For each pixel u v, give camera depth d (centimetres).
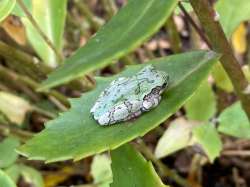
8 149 21
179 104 13
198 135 21
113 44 10
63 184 28
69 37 30
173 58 15
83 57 11
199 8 13
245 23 31
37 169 28
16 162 24
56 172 27
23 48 26
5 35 26
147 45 33
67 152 13
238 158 27
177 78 14
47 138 14
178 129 21
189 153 27
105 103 15
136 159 14
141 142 23
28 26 20
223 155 27
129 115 13
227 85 22
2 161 21
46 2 19
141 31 10
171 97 13
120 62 31
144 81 15
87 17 29
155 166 26
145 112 13
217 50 14
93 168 23
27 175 23
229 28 18
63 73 10
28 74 26
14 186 15
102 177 23
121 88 15
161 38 34
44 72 20
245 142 26
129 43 10
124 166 14
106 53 10
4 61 28
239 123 21
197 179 27
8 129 24
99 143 13
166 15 10
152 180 13
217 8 19
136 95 15
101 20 30
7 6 15
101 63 10
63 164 27
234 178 27
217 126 23
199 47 27
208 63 14
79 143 13
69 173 27
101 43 11
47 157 13
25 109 24
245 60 29
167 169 25
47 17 20
